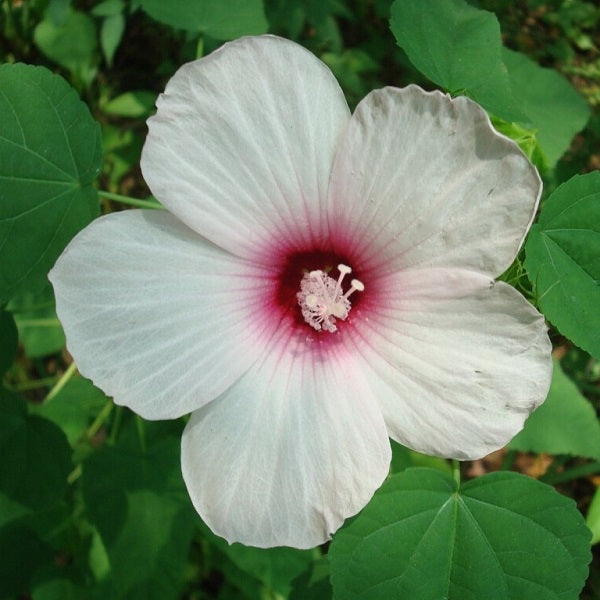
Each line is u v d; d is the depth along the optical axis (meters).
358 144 0.23
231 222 0.24
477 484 0.27
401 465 0.34
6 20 0.51
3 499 0.37
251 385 0.25
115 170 0.52
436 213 0.23
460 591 0.26
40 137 0.27
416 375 0.24
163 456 0.34
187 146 0.23
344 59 0.52
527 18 0.60
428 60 0.28
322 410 0.25
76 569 0.37
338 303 0.25
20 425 0.31
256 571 0.36
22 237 0.27
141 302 0.24
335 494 0.24
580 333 0.25
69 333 0.23
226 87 0.22
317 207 0.24
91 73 0.52
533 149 0.28
